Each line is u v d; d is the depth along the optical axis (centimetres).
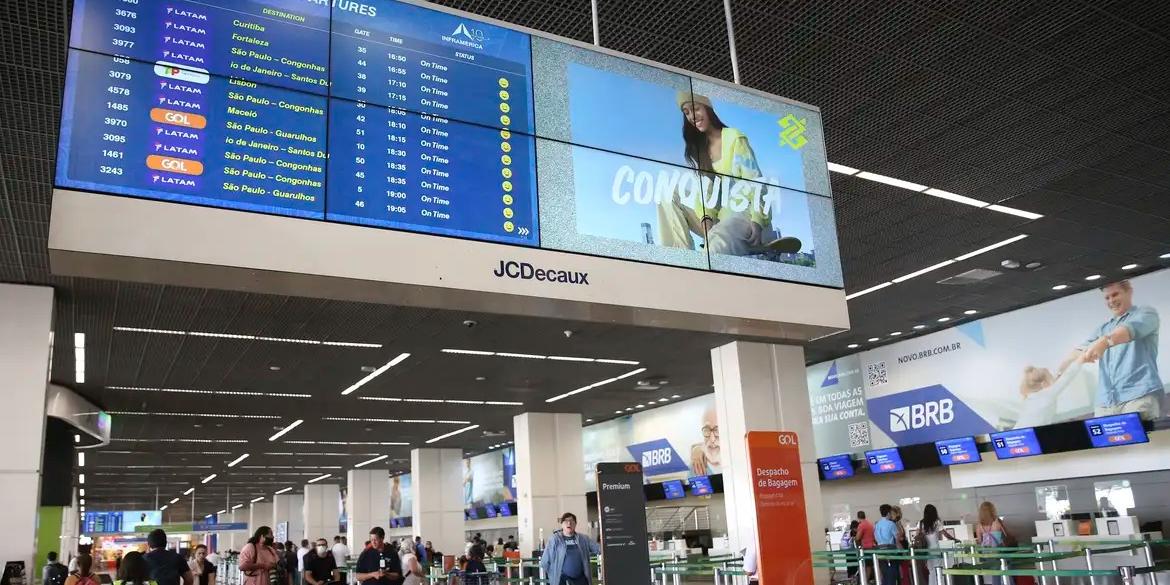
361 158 415
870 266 1203
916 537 1256
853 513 1941
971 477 1672
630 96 502
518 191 449
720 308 485
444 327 1259
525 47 479
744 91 547
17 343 969
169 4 398
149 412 1892
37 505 940
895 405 1716
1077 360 1410
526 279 434
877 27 611
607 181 475
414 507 2812
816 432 1891
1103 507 1442
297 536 4731
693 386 2002
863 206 977
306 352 1372
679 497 2248
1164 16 615
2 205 785
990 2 590
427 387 1748
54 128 651
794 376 1504
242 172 388
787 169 544
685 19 581
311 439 2503
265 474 3594
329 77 421
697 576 2006
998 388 1530
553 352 1485
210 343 1284
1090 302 1403
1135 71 695
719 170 516
